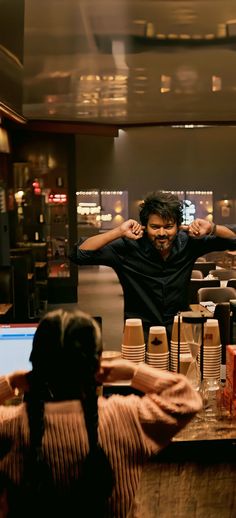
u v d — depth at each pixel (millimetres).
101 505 993
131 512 1131
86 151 13484
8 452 981
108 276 12773
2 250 8219
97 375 1059
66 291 9531
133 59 5289
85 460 970
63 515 990
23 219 9773
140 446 1006
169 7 3828
